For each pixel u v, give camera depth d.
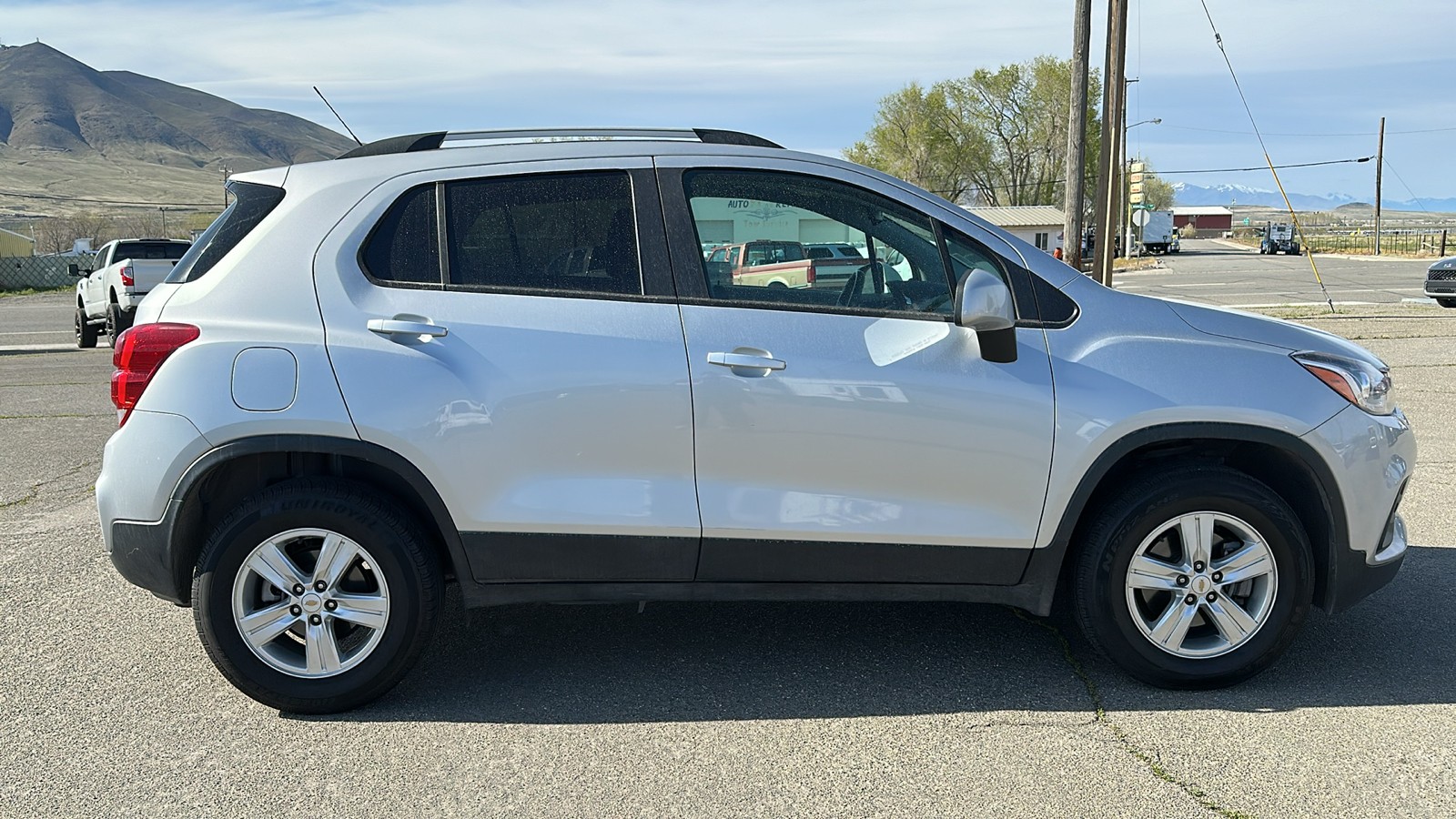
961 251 3.73
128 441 3.52
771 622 4.45
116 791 3.13
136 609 4.69
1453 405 9.27
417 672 3.99
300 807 3.04
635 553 3.62
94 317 17.25
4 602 4.77
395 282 3.60
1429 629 4.29
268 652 3.59
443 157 3.70
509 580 3.65
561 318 3.57
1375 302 21.39
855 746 3.36
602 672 3.97
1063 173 67.00
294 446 3.48
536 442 3.54
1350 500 3.70
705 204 3.67
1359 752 3.28
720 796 3.07
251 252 3.62
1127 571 3.65
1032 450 3.61
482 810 3.01
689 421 3.55
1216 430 3.62
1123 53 18.20
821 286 3.66
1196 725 3.48
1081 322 3.72
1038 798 3.04
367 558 3.54
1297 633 3.71
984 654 4.09
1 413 10.15
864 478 3.61
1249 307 20.39
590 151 3.73
